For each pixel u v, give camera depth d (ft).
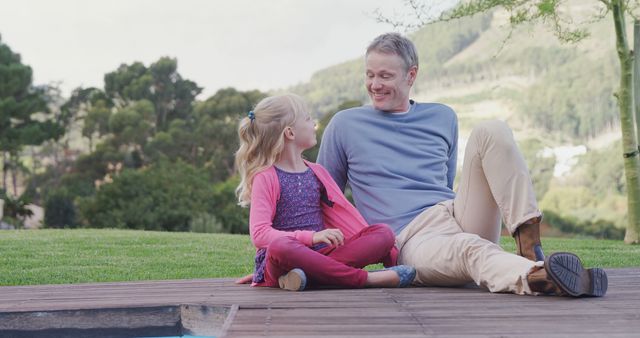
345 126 10.53
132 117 126.11
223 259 18.76
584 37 30.66
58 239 24.30
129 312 7.96
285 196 9.64
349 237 9.77
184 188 85.66
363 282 8.96
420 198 9.96
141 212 83.66
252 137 9.72
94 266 17.24
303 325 6.29
